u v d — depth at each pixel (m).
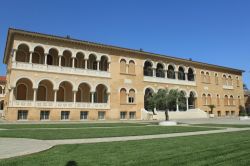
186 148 11.54
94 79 47.00
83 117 44.94
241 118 50.47
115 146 12.14
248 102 82.38
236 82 72.69
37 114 40.03
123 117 49.72
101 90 50.59
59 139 14.86
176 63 59.12
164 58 57.06
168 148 11.54
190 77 62.72
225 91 68.75
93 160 8.72
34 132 19.03
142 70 53.38
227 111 68.38
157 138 15.91
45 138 15.14
